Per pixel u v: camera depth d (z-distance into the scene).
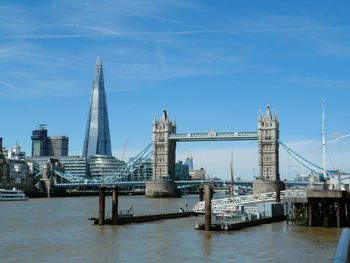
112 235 81.38
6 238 77.69
